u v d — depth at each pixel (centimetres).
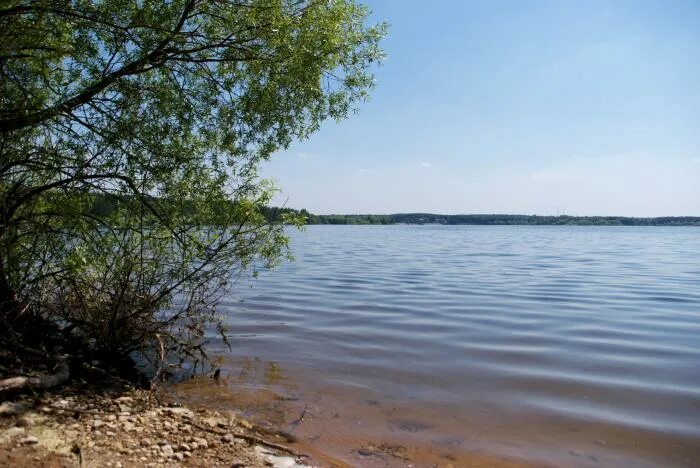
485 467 598
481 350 1134
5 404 594
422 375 952
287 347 1141
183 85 781
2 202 697
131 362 924
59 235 750
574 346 1174
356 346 1158
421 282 2370
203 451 570
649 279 2581
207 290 893
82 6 668
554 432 704
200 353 1008
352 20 805
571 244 6762
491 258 4016
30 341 805
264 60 764
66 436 539
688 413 775
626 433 702
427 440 670
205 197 812
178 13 733
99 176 712
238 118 805
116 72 712
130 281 824
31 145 704
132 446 548
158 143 748
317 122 841
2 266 739
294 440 649
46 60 676
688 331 1338
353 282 2344
